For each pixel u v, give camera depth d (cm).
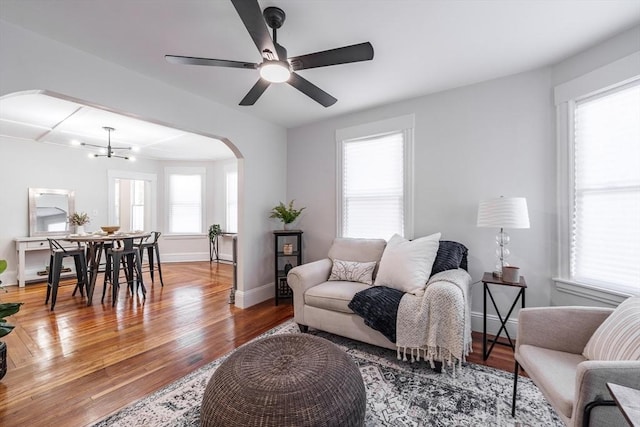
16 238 455
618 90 199
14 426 155
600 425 101
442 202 288
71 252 365
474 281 272
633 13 175
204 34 193
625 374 101
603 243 209
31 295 396
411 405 170
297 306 269
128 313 327
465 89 275
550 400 121
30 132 428
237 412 119
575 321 151
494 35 196
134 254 409
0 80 176
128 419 160
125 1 161
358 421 129
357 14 174
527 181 249
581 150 223
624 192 198
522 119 250
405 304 207
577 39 202
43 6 164
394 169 321
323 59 173
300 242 372
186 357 229
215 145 512
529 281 249
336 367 141
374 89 281
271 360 147
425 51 216
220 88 276
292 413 117
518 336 162
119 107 231
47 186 494
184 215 665
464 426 153
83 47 207
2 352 196
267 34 150
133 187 707
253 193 359
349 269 288
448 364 207
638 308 132
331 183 367
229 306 352
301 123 386
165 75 249
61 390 185
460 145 278
